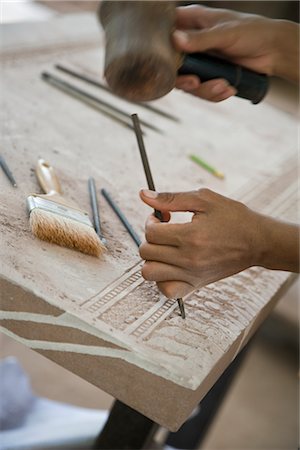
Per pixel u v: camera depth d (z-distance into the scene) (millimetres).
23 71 1457
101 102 1429
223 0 2342
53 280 836
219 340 829
